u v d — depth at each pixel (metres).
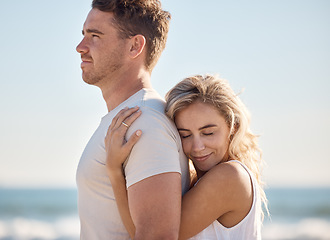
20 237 21.25
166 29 2.55
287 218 27.53
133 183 1.94
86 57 2.39
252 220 2.15
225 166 2.12
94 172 2.16
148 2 2.43
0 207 33.09
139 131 1.99
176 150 2.05
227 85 2.27
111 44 2.33
